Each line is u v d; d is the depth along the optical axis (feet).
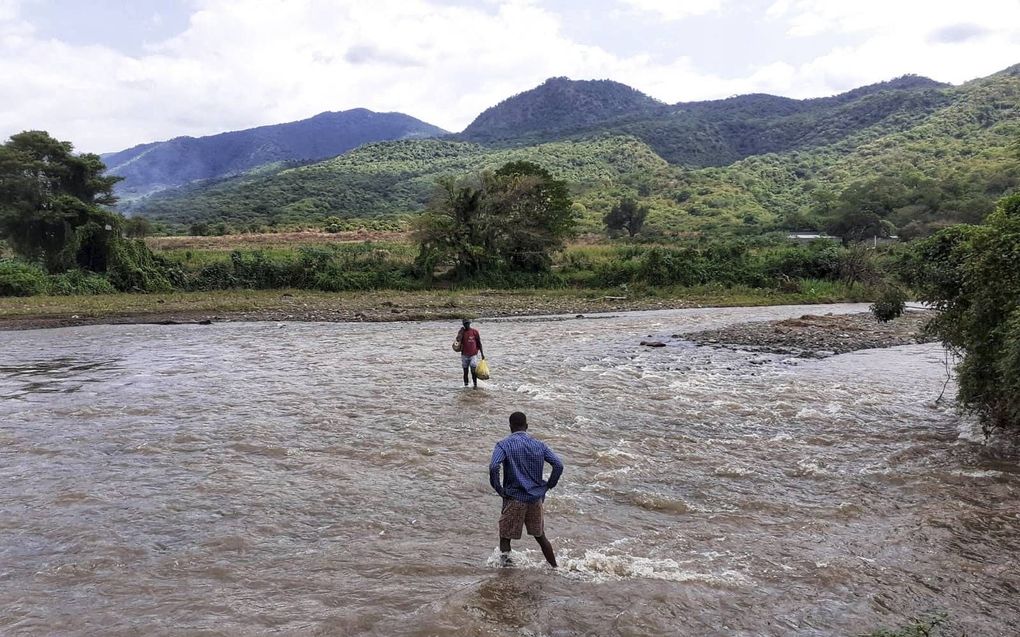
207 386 48.49
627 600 17.61
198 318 97.91
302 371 55.11
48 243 140.87
